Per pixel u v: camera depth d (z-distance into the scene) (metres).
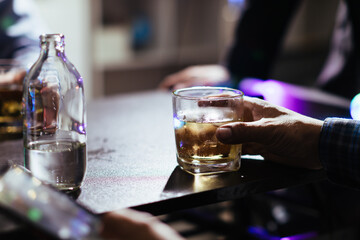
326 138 0.61
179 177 0.59
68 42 2.46
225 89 0.64
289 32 3.54
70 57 2.49
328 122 0.62
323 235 0.83
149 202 0.52
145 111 0.93
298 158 0.62
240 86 1.09
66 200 0.48
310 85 3.44
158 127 0.82
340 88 1.24
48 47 0.59
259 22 1.26
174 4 2.87
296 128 0.61
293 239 0.84
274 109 0.65
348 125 0.61
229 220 0.95
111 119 0.87
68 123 0.57
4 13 1.26
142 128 0.81
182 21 2.94
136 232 0.45
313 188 0.83
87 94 2.61
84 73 2.57
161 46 2.91
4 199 0.45
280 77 3.52
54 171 0.54
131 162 0.64
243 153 0.67
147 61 2.84
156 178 0.59
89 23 2.51
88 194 0.54
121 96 1.08
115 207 0.51
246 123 0.59
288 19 1.27
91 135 0.77
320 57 3.70
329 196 0.88
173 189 0.55
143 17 2.80
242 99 0.61
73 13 2.44
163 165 0.63
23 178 0.51
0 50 1.24
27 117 0.58
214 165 0.60
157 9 2.83
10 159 0.64
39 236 0.42
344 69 1.22
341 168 0.61
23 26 1.29
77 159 0.55
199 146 0.59
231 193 0.57
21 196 0.46
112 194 0.54
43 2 2.31
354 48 1.13
